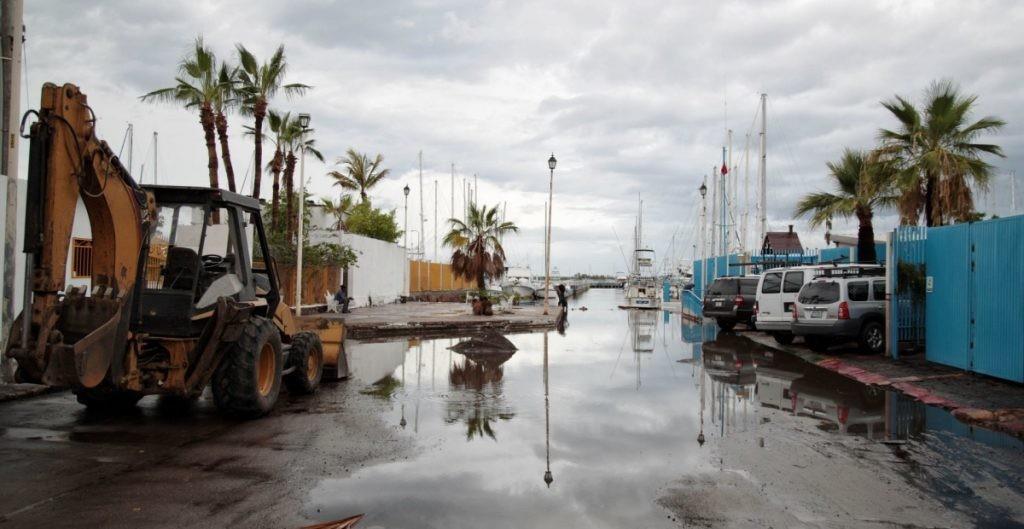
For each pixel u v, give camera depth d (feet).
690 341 66.39
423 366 46.57
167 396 32.32
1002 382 35.50
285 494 18.08
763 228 112.47
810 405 31.91
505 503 17.65
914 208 61.31
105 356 21.65
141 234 23.66
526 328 83.92
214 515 16.40
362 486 18.97
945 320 40.55
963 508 17.38
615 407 31.32
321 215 134.41
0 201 33.86
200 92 79.10
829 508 17.35
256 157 86.63
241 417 27.78
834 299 49.93
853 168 71.10
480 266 110.93
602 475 20.25
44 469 19.95
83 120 20.97
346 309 97.91
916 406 31.63
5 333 32.83
